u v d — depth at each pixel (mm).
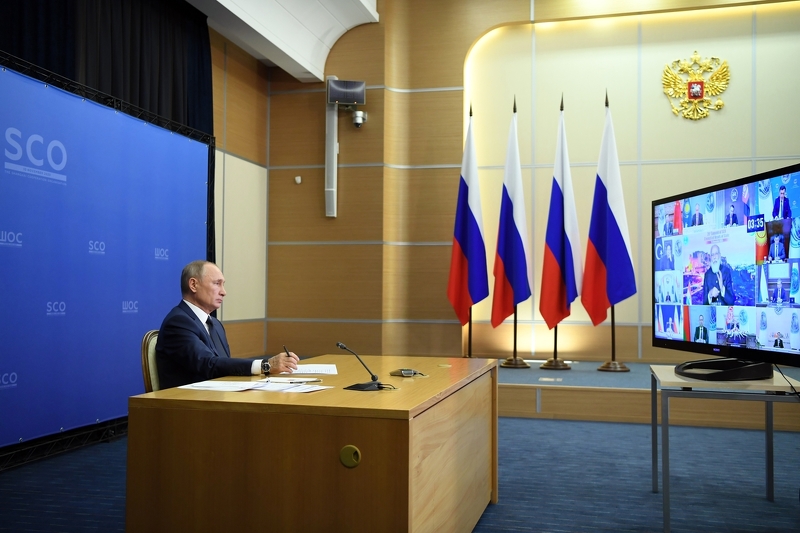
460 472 2455
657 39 7043
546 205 7258
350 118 7344
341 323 7320
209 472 1922
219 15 5863
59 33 4566
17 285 3760
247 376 2617
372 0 7152
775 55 6812
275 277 7523
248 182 7211
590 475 3666
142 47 5438
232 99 6945
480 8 7254
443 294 7195
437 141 7277
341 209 7348
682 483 3516
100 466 3807
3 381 3668
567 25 7242
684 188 6961
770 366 2713
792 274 2566
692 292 3193
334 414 1833
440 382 2418
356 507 1807
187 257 5305
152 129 4922
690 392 2680
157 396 2012
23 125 3807
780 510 3068
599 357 7039
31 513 2984
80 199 4227
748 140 6848
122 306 4586
